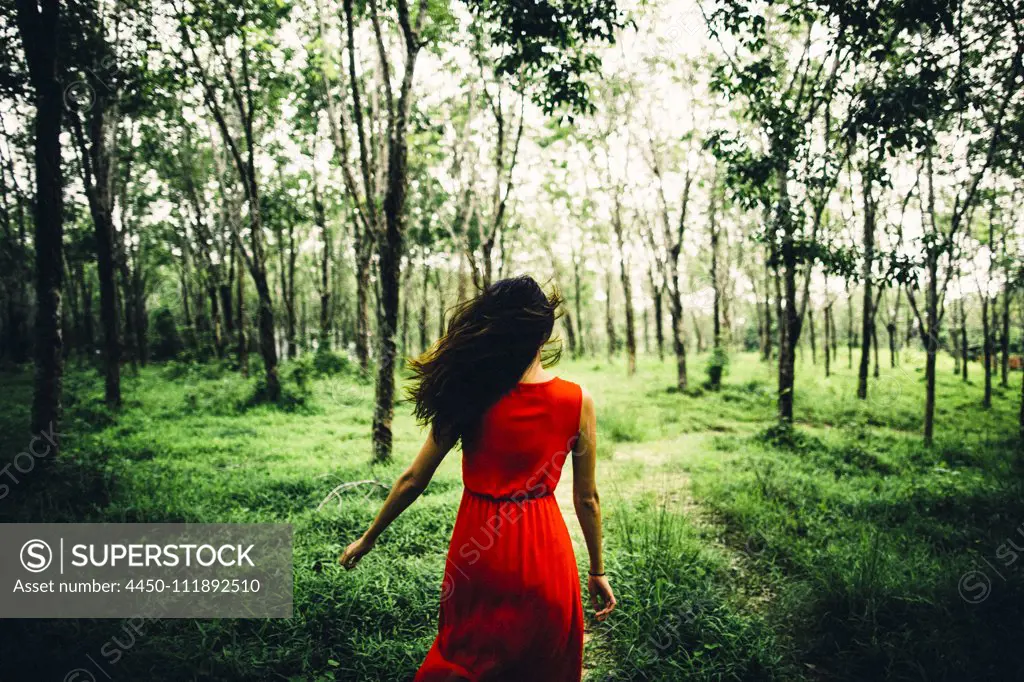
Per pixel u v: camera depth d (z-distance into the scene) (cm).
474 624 165
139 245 2639
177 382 1772
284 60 1266
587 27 465
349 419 1225
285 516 521
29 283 1689
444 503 548
